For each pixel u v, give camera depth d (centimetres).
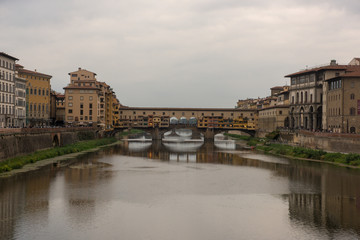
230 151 13538
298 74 15238
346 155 9362
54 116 18350
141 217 4856
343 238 4200
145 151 13288
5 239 4066
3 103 11056
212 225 4597
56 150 10694
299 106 15288
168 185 6775
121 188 6444
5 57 11156
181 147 15412
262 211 5169
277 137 16162
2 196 5731
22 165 8288
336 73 13225
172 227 4519
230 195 6047
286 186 6719
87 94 16250
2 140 7794
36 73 15150
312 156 10456
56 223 4578
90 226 4503
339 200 5728
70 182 6838
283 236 4259
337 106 11656
